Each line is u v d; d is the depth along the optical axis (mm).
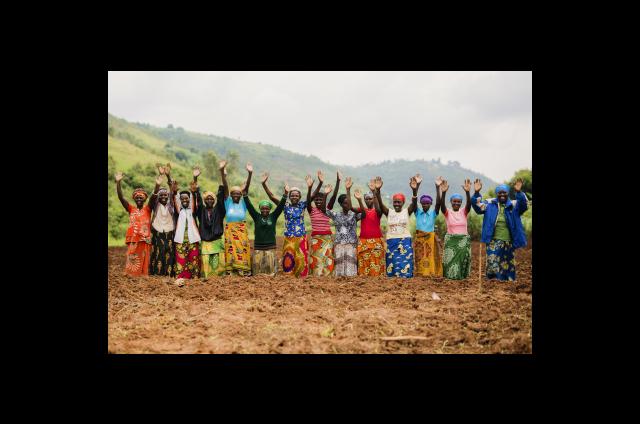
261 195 39812
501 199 11828
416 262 12297
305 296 10289
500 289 10891
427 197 12203
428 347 7734
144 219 12266
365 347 7684
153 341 7969
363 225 12312
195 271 12039
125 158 63344
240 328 8445
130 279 11680
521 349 7699
